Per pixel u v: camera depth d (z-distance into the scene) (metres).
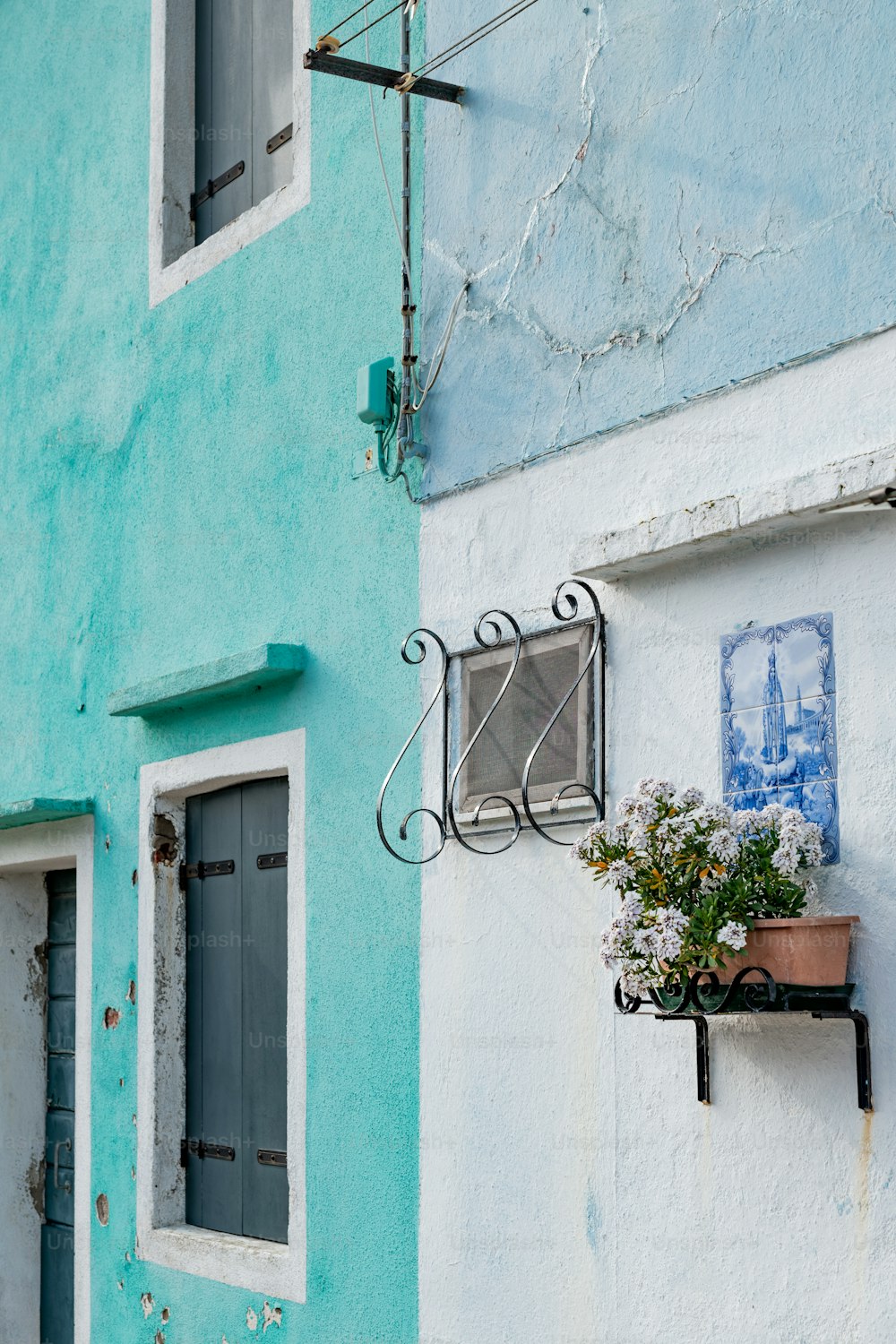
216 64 6.41
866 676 3.44
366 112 5.27
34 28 7.57
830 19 3.67
